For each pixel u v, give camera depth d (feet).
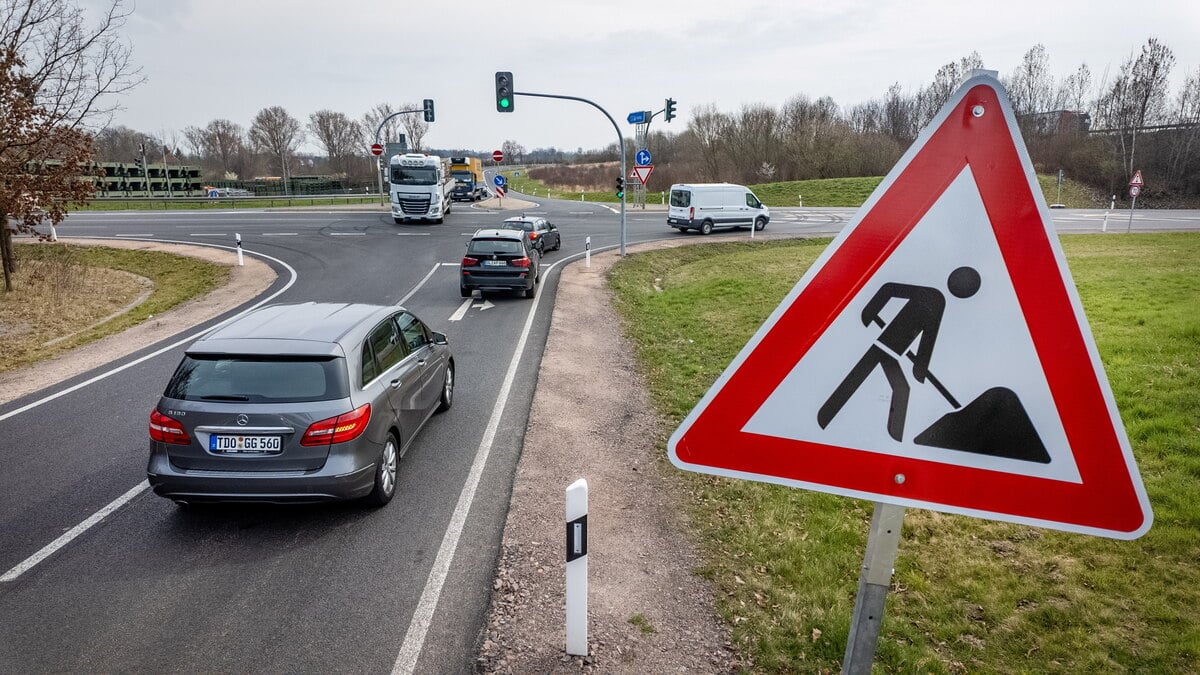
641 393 30.76
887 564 5.32
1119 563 16.47
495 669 12.83
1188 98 206.80
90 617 14.56
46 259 64.90
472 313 48.88
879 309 5.02
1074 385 4.75
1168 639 13.78
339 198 159.02
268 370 17.87
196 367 17.95
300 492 17.47
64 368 35.55
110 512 19.34
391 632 14.11
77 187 54.49
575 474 21.99
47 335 44.47
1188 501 18.52
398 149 167.22
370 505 19.60
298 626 14.30
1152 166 199.00
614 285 61.46
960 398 4.95
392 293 57.26
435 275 66.28
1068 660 13.38
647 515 19.25
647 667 12.89
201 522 18.80
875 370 5.08
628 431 25.95
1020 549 17.43
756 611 14.80
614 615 14.51
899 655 13.33
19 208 50.24
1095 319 38.63
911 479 5.09
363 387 18.92
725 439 5.43
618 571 16.29
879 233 4.96
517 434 25.44
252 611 14.80
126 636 13.93
